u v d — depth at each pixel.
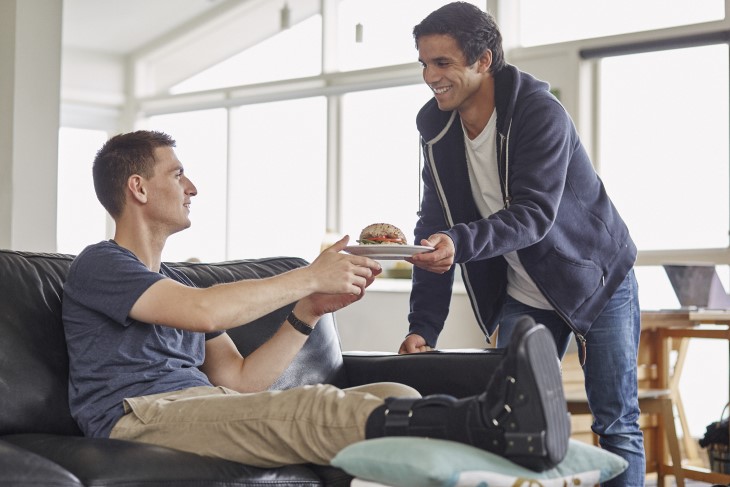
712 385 5.57
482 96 2.59
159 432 1.98
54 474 1.62
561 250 2.58
